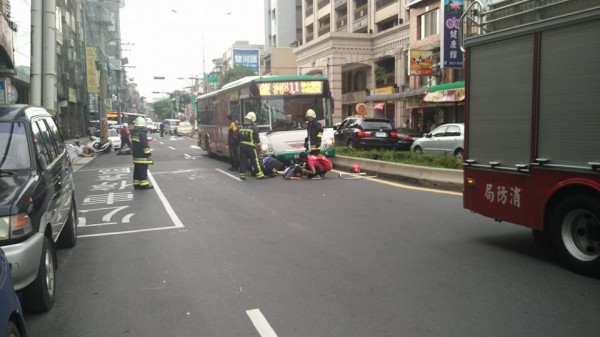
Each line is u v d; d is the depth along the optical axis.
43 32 12.73
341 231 7.95
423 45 33.09
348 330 4.34
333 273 5.87
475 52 6.84
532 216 6.07
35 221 4.62
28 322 4.73
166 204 11.05
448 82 29.94
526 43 6.03
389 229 7.99
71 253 7.17
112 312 4.92
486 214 6.76
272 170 15.22
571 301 4.85
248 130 14.75
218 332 4.38
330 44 43.16
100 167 20.72
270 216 9.31
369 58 43.34
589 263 5.47
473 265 6.04
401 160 15.05
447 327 4.34
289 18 75.25
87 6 58.81
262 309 4.86
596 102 5.25
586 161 5.39
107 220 9.50
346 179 14.30
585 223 5.61
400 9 39.38
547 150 5.83
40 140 5.95
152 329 4.50
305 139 15.04
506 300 4.91
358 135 21.73
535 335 4.14
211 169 18.30
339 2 50.72
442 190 11.79
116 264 6.55
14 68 20.92
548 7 5.76
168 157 24.67
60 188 6.27
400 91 37.34
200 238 7.80
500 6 6.52
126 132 28.66
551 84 5.73
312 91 16.14
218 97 21.09
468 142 7.05
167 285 5.65
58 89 39.53
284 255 6.68
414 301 4.95
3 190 4.64
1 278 3.09
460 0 25.55
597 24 5.21
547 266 5.96
